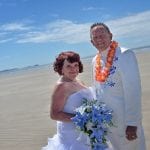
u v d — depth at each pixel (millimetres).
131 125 2182
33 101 6812
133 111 2180
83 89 2189
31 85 10758
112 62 2225
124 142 2275
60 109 2162
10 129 4613
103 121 2055
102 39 2219
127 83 2182
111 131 2277
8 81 16406
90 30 2273
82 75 9867
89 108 2051
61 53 2201
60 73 2199
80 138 2156
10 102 7254
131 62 2184
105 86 2250
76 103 2152
